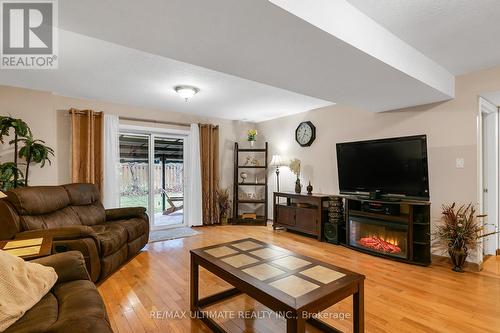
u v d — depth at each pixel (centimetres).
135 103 446
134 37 172
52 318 121
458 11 186
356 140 416
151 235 446
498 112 352
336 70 226
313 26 157
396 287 249
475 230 285
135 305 218
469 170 305
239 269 177
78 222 312
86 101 420
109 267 270
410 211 312
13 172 321
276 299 138
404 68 230
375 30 200
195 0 131
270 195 575
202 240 418
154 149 501
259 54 196
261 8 138
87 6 137
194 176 521
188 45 183
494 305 216
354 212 368
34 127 365
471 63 279
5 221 238
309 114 492
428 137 337
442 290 243
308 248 374
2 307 117
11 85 349
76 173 401
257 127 605
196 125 525
